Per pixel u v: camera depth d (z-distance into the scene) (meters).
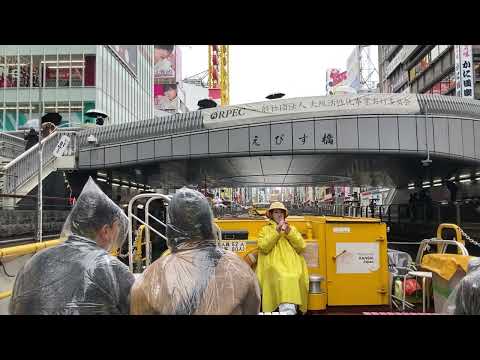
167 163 21.06
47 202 14.59
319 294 4.73
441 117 18.89
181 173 26.88
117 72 41.88
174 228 2.22
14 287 2.30
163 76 84.06
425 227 22.52
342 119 18.62
